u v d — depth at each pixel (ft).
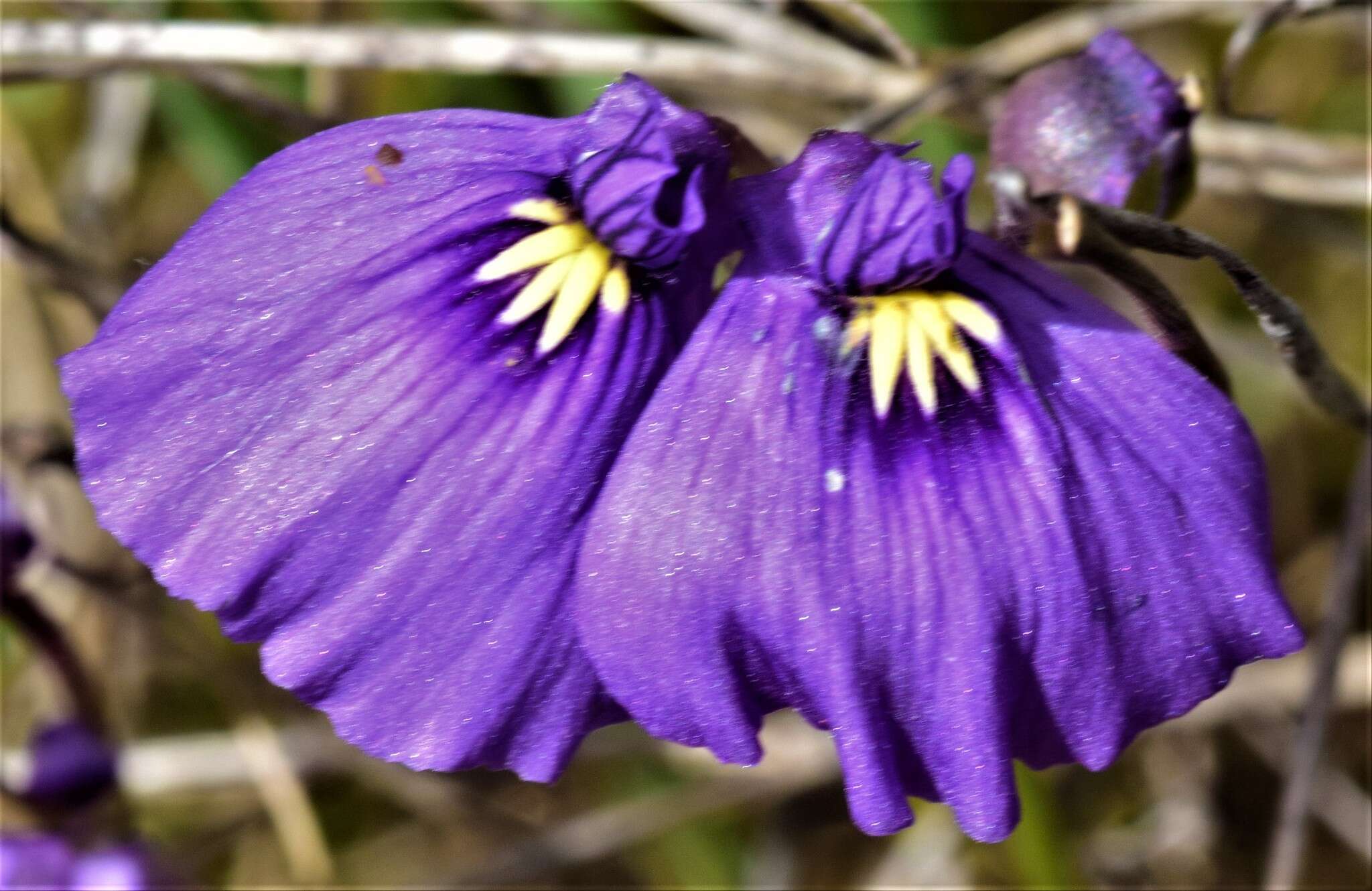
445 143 0.29
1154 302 0.29
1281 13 0.36
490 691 0.28
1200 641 0.28
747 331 0.28
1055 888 0.36
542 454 0.28
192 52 0.38
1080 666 0.28
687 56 0.38
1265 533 0.28
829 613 0.27
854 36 0.38
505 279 0.29
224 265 0.28
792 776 0.39
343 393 0.28
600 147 0.28
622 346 0.29
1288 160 0.39
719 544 0.28
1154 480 0.28
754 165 0.29
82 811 0.38
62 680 0.38
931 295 0.29
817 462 0.28
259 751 0.40
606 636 0.28
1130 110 0.30
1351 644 0.40
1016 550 0.28
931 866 0.39
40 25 0.38
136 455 0.28
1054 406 0.28
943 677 0.27
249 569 0.28
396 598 0.28
